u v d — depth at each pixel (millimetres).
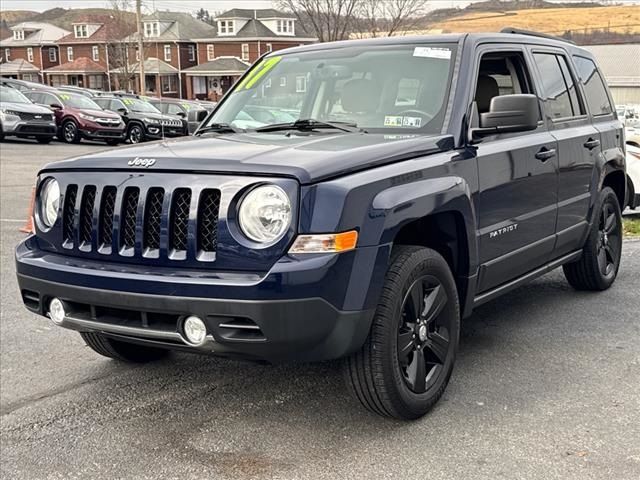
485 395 3910
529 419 3613
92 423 3723
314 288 2973
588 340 4797
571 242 5250
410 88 4195
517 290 6102
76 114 23328
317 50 4863
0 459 3373
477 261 3936
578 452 3270
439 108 4012
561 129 5012
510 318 5305
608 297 5852
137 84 63875
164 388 4148
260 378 4250
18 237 8297
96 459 3350
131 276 3180
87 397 4051
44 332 5180
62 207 3529
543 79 4953
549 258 5020
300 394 3996
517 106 3871
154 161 3297
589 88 5727
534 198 4531
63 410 3889
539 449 3303
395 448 3344
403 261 3389
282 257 3010
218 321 3045
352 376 3381
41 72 71625
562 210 4949
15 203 10773
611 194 5898
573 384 4051
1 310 5664
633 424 3545
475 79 4156
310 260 2980
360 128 4102
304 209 3014
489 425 3553
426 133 3912
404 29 33906
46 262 3506
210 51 64312
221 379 4258
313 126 4203
